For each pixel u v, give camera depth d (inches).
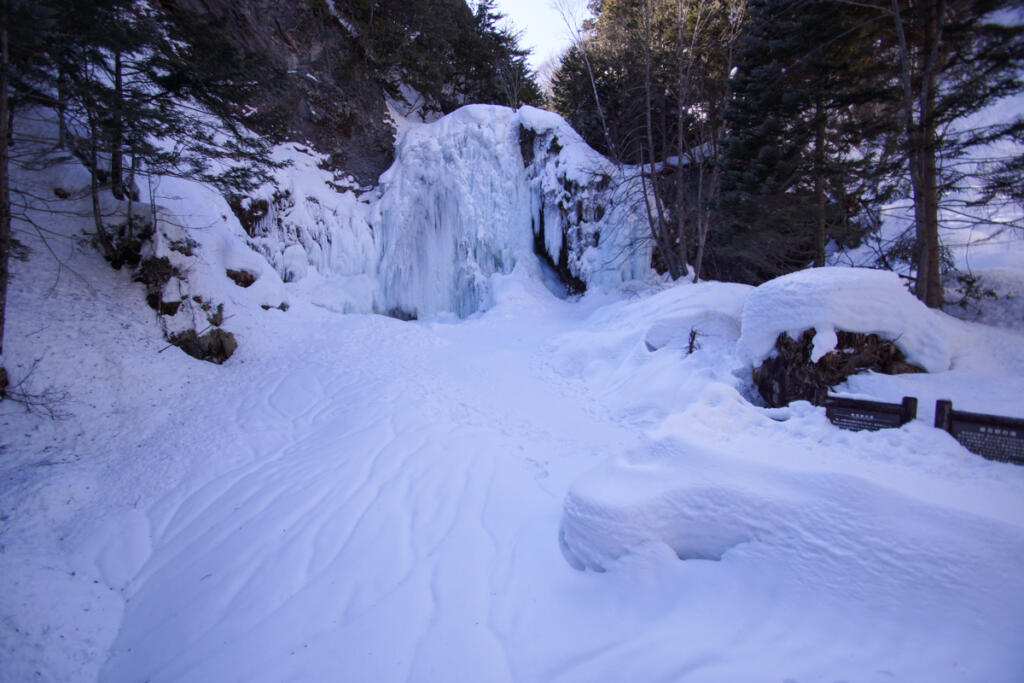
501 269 749.9
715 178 588.7
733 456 147.2
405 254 746.2
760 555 125.0
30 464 266.4
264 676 136.6
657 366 361.4
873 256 515.8
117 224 418.6
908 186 394.3
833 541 118.1
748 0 469.1
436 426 306.0
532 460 254.7
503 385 403.2
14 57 289.0
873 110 448.8
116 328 379.6
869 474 135.8
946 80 372.8
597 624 128.4
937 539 109.3
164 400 357.4
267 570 184.4
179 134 383.6
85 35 311.1
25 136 343.9
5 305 301.6
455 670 126.9
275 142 422.9
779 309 289.0
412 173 767.7
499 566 167.5
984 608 98.9
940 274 412.8
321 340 517.7
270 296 547.5
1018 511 116.5
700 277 597.6
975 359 289.1
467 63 986.7
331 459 268.7
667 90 705.0
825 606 110.7
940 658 93.4
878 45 435.5
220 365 432.1
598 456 258.2
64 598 181.9
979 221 432.1
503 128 762.2
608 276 688.4
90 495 249.9
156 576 197.8
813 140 456.8
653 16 661.3
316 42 801.6
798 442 172.4
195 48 386.0
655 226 691.4
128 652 164.7
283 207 690.8
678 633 115.5
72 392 323.6
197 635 161.3
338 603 161.8
